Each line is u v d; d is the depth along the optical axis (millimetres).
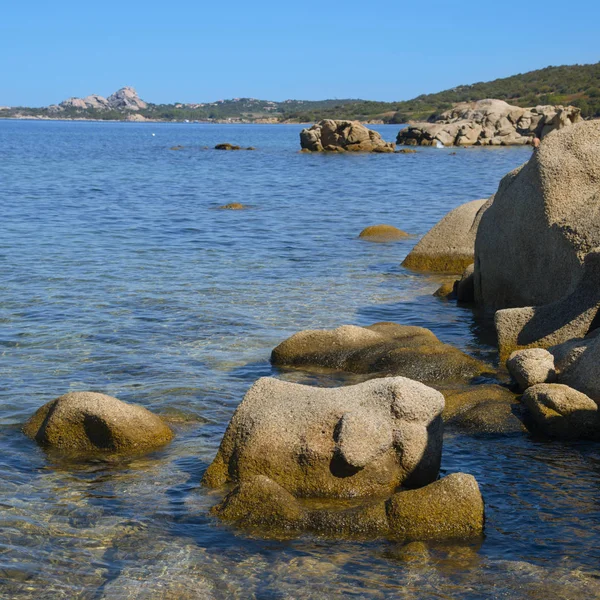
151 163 67500
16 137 134750
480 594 6406
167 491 8219
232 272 19656
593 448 9375
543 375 10680
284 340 13453
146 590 6480
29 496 8031
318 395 8680
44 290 17062
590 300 12000
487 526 7492
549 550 7078
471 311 16000
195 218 30469
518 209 14391
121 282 18125
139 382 11539
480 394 10578
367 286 18312
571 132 13984
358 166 64312
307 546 7164
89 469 8734
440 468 8773
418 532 7332
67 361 12422
